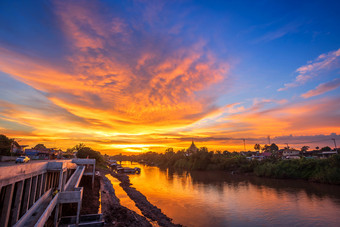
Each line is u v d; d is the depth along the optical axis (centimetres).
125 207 4331
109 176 10700
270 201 5088
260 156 16150
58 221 2853
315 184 7394
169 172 13938
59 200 2539
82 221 2983
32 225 1647
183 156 19475
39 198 2155
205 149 15988
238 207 4628
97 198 4450
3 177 1226
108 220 3080
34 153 6569
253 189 6750
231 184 7894
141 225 3180
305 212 4122
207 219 3856
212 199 5431
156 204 4962
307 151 15112
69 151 10988
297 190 6406
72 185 3681
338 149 13588
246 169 11269
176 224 3569
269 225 3522
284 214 4044
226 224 3597
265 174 9762
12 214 1507
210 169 14275
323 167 8050
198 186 7562
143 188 7250
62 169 2581
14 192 1559
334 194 5688
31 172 1788
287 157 13575
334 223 3503
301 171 8762
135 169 14312
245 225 3544
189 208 4594
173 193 6284
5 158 4369
